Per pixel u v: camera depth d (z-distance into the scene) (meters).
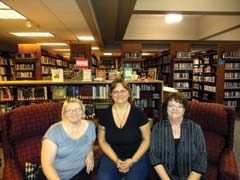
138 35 9.35
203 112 2.32
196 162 1.88
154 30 9.34
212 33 7.88
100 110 4.14
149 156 2.07
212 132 2.29
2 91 4.02
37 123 2.20
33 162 2.12
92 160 2.04
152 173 2.15
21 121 2.11
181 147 1.89
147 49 11.12
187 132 1.92
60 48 11.80
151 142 1.99
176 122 1.95
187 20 9.26
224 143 2.19
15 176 1.81
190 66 8.28
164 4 5.07
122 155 2.19
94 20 5.44
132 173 2.04
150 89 4.27
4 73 9.69
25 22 5.73
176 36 9.35
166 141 1.92
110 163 2.13
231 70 7.61
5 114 2.08
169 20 7.06
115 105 2.27
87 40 8.85
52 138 1.80
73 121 1.87
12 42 9.47
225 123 2.17
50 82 3.94
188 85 8.30
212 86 8.05
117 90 2.21
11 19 5.41
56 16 5.08
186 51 8.38
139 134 2.21
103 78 4.21
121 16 5.66
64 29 6.64
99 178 2.01
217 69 7.51
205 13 5.24
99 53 14.41
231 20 6.59
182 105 1.90
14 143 2.09
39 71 8.38
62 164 1.87
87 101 4.13
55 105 2.40
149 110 4.27
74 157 1.90
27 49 8.33
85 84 4.08
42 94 4.06
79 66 4.11
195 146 1.90
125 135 2.15
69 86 4.07
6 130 2.04
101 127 2.24
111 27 7.00
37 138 2.23
